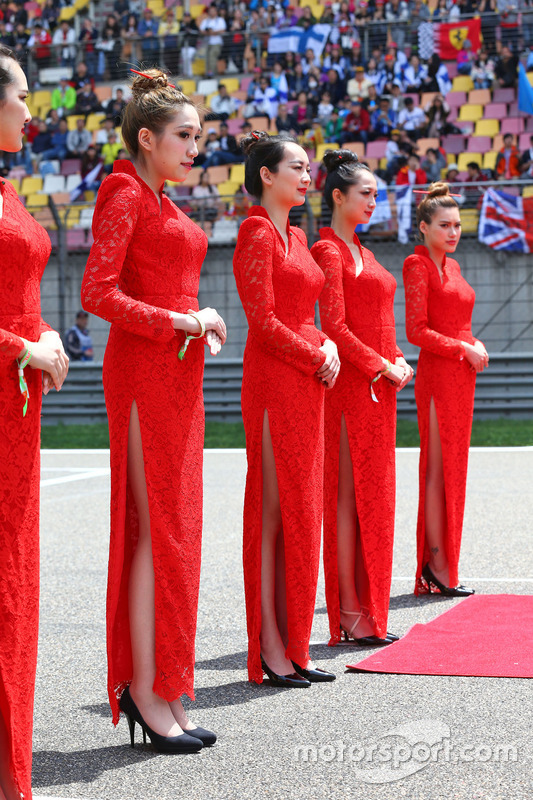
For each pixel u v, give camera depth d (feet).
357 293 35.32
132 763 23.61
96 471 84.33
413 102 148.46
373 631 34.71
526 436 98.48
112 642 24.53
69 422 126.11
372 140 146.61
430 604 39.70
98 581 44.52
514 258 123.54
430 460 42.09
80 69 170.91
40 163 161.48
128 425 24.53
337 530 34.86
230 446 99.76
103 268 23.75
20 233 20.34
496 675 29.40
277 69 158.81
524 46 154.81
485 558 46.83
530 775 22.02
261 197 30.89
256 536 30.37
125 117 25.46
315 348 29.91
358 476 34.47
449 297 42.96
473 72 154.81
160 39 171.22
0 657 19.86
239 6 172.35
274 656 30.40
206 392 124.77
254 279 29.58
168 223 24.76
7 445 20.12
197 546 25.02
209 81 167.94
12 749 19.93
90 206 131.03
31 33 181.78
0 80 20.24
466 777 21.97
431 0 161.58
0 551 20.01
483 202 122.42
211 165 148.97
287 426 29.91
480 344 42.88
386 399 34.96
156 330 23.80
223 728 25.91
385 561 34.47
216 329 24.67
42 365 20.47
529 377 117.29
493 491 66.54
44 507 65.87
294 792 21.44
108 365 25.11
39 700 28.78
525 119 149.18
